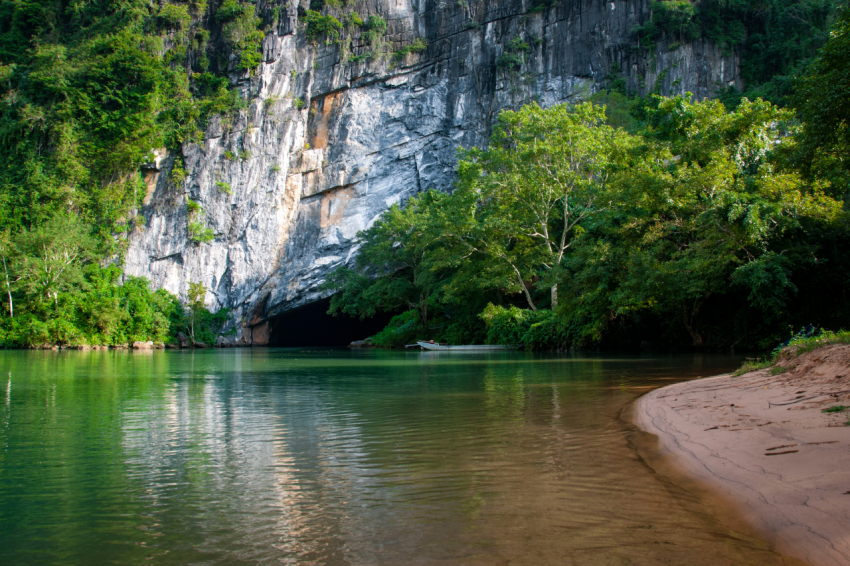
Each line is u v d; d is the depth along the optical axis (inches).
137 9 2556.6
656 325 1208.8
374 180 2361.0
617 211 1216.8
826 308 900.6
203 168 2393.0
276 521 153.5
